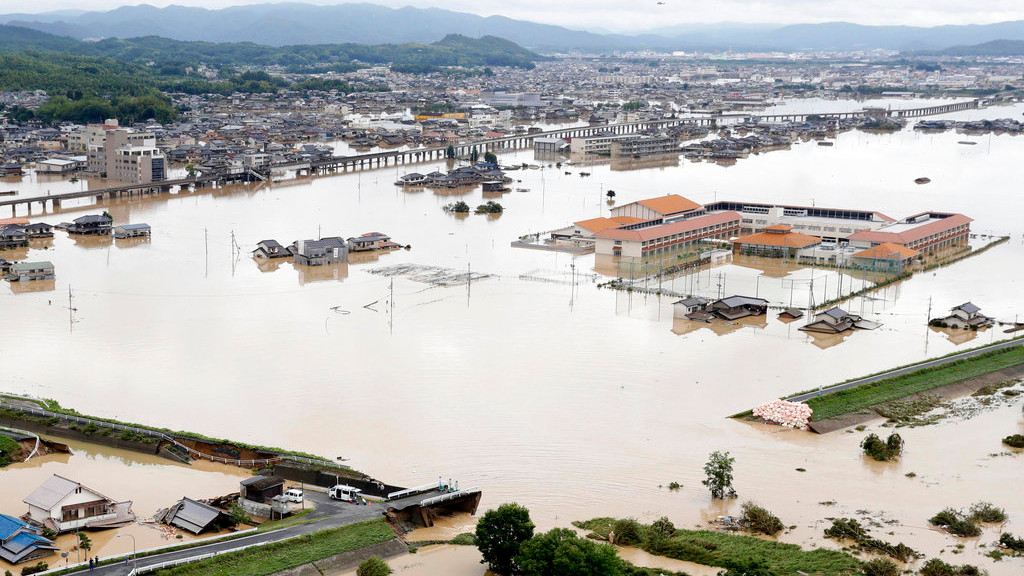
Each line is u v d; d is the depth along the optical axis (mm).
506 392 116625
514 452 99312
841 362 129250
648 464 96938
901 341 139625
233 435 102562
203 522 81812
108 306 153875
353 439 102062
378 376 121812
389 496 86625
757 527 82875
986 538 80938
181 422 105812
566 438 103188
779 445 101938
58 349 131000
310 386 117625
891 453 98500
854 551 78562
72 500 82188
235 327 143000
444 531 84000
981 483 92188
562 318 150125
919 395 116312
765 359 130375
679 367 126688
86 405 110312
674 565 76312
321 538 79000
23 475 92875
